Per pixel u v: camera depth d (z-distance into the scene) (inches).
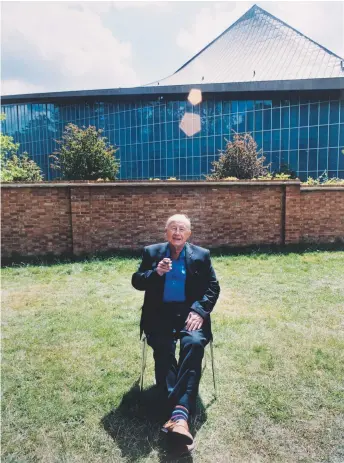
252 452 90.8
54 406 109.5
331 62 1350.9
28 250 345.1
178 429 87.0
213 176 981.2
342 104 1202.0
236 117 1355.8
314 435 96.1
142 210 354.9
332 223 377.7
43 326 174.1
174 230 114.7
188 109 1437.0
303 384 119.6
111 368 132.3
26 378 125.6
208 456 89.7
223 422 101.7
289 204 365.4
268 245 370.6
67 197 346.0
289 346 148.0
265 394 114.1
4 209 339.6
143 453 91.0
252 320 178.2
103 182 347.9
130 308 199.9
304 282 250.1
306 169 1266.0
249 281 253.6
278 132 1300.4
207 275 117.7
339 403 109.0
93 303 209.9
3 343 154.5
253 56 1561.3
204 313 109.9
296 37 1573.6
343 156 1208.8
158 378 106.3
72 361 137.7
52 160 1820.9
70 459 89.2
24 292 235.1
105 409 108.5
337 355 139.0
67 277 275.7
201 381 122.9
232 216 365.1
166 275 115.2
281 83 1165.7
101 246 352.5
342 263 304.7
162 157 1508.4
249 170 951.6
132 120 1569.9
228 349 146.1
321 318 180.1
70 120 1742.1
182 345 103.6
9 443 94.4
